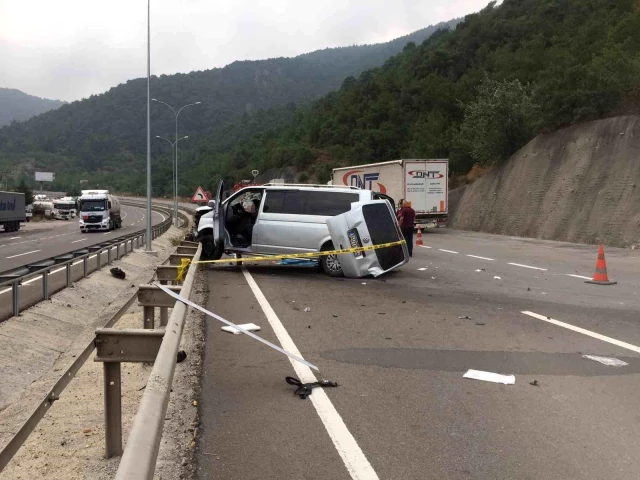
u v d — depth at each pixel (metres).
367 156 74.88
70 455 5.14
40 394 7.66
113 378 4.91
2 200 47.94
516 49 69.31
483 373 6.45
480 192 40.56
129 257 22.86
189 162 136.12
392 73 94.88
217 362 6.94
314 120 108.12
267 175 99.44
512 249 23.77
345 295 11.92
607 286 13.17
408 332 8.53
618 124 30.31
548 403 5.54
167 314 9.77
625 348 7.62
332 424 5.00
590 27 49.72
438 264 17.81
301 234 15.23
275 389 5.95
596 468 4.18
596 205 28.36
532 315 9.81
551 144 34.81
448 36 91.44
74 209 89.00
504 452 4.45
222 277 14.75
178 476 4.06
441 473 4.09
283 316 9.70
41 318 11.25
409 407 5.43
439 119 64.38
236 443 4.62
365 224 14.38
